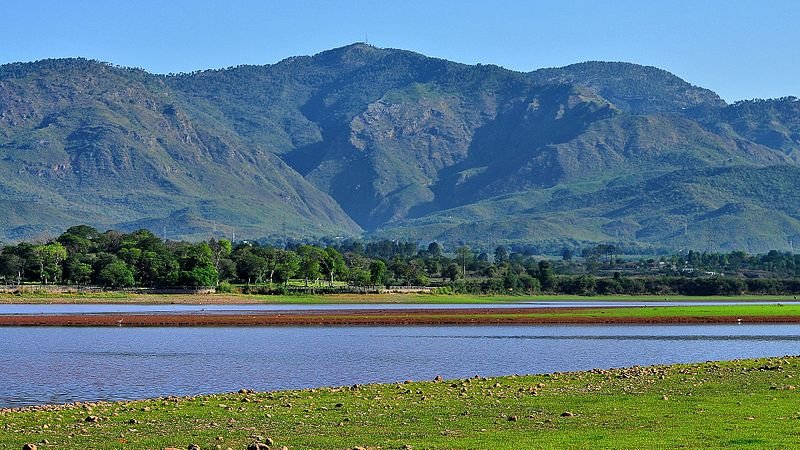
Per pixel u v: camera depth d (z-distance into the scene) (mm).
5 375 78875
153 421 49062
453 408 52531
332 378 77688
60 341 115250
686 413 49031
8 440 43625
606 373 70812
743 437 41844
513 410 51500
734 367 73750
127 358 94438
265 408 53312
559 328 147000
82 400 64562
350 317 159125
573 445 40750
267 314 172250
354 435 44406
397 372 81875
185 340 118000
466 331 138250
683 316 168000
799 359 80750
